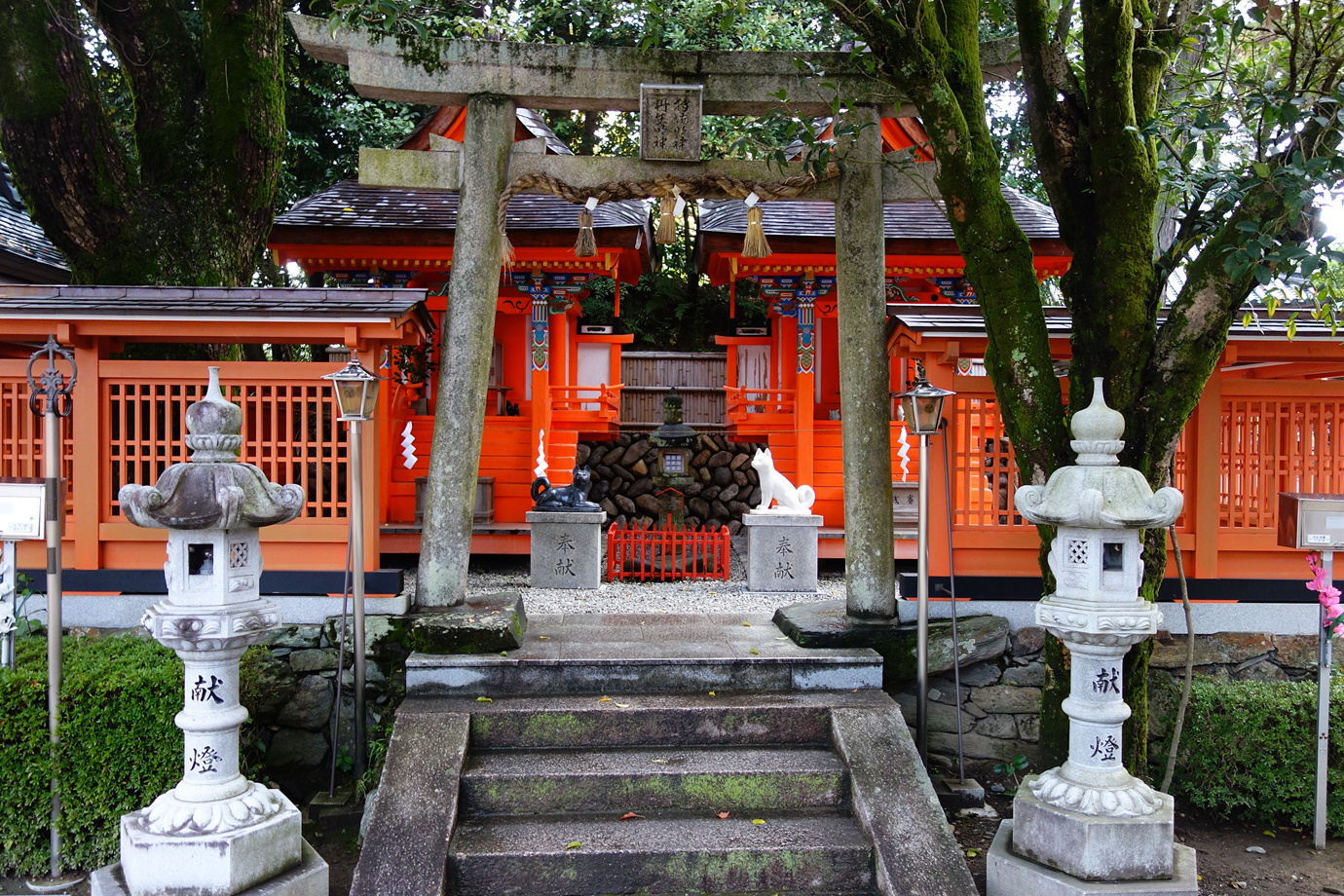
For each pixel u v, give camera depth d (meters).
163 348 7.33
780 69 5.77
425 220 9.56
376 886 3.58
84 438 5.36
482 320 5.61
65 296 5.17
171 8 7.85
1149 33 4.82
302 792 5.20
